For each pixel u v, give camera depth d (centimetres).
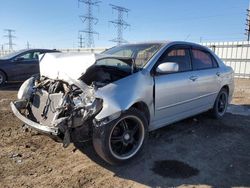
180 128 536
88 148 431
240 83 1378
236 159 409
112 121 352
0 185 327
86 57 375
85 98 351
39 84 433
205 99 542
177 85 455
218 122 584
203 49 555
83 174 356
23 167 371
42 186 328
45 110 395
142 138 394
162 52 447
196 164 390
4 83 1089
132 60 398
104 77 396
